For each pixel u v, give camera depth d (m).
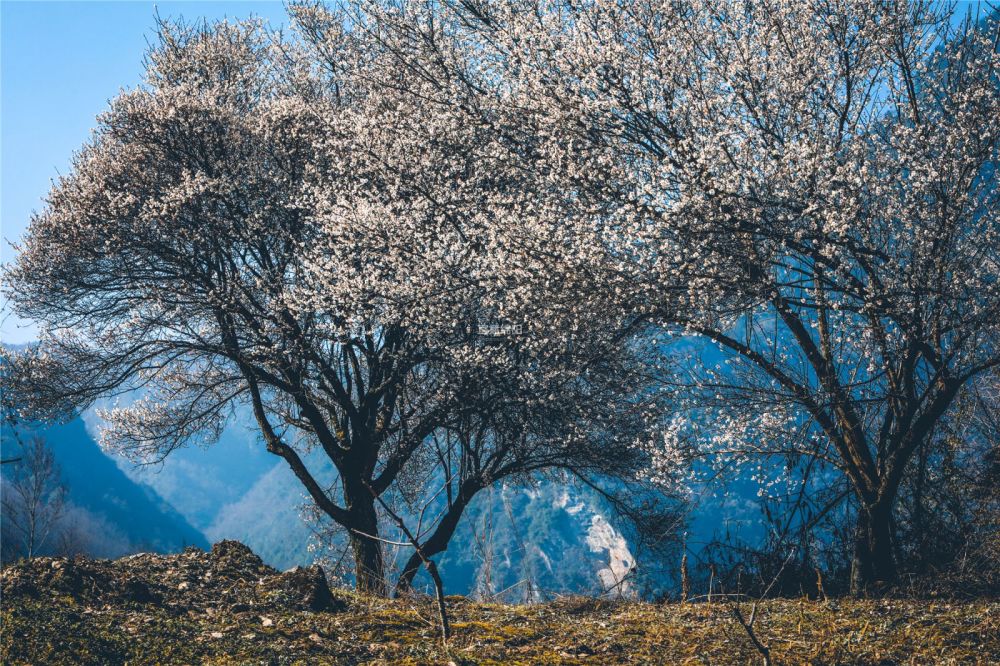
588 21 11.54
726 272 10.30
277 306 15.68
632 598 9.52
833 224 9.23
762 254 10.24
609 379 15.13
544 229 11.60
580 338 12.97
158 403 18.75
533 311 12.76
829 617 7.54
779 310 10.43
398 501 20.11
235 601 6.80
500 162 13.33
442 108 13.84
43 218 16.19
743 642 6.43
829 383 10.11
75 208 16.02
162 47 19.00
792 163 9.85
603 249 11.04
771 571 10.24
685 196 9.88
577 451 16.22
